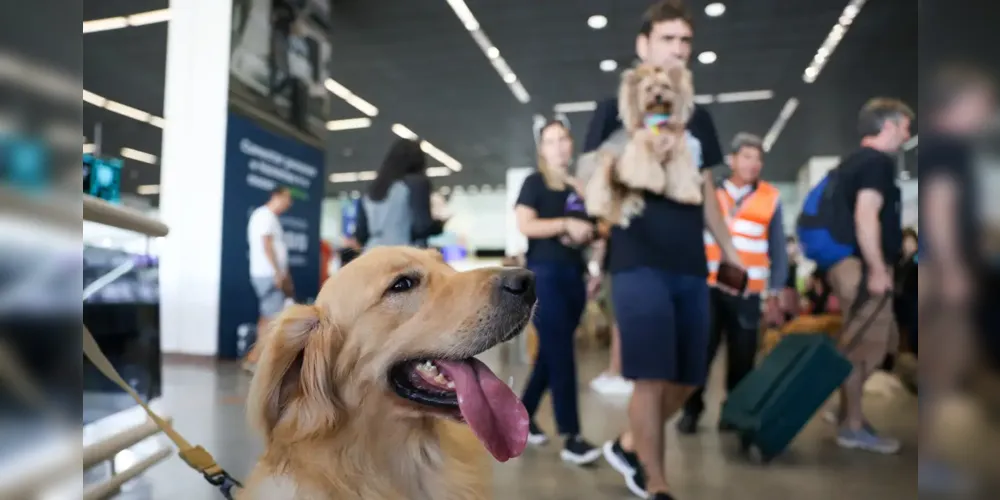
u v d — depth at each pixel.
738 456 3.70
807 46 9.52
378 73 10.81
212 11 7.17
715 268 4.74
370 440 1.52
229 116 7.12
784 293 8.86
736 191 4.97
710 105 12.60
